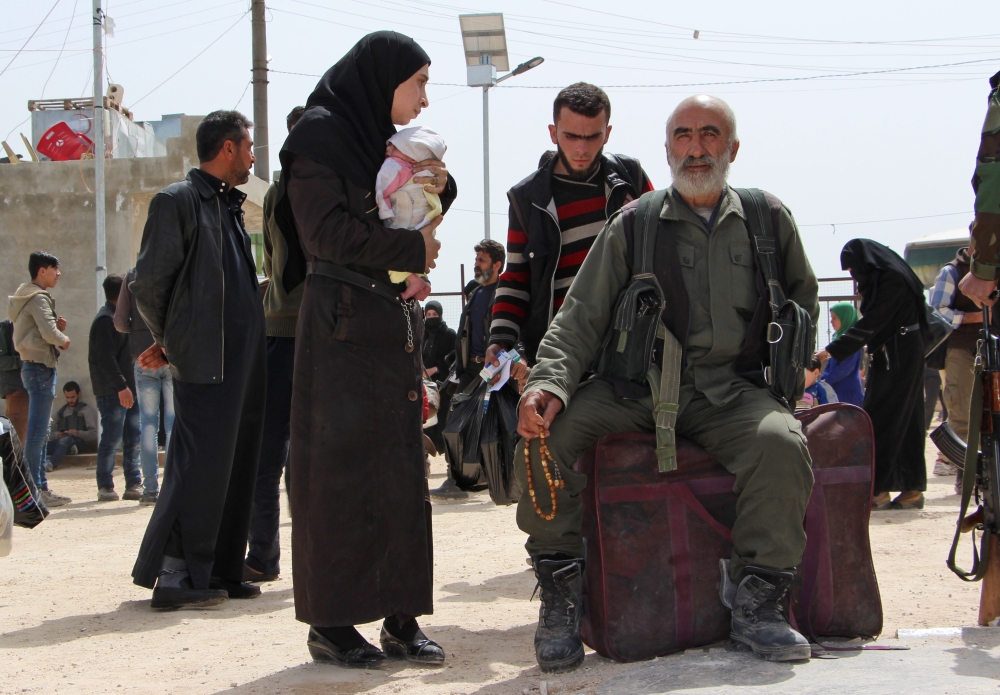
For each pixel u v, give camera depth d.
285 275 3.74
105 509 8.80
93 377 9.19
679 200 3.38
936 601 4.18
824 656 3.09
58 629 4.18
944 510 7.03
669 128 3.38
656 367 3.26
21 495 4.13
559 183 4.19
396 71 3.48
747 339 3.31
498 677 3.19
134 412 9.41
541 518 3.16
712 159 3.29
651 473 3.20
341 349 3.31
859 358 7.73
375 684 3.17
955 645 3.28
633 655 3.14
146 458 8.94
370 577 3.29
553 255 4.16
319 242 3.27
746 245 3.35
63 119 16.88
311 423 3.31
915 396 6.89
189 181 4.70
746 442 3.11
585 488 3.27
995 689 2.65
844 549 3.35
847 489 3.37
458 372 8.40
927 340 6.91
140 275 4.48
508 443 4.39
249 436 4.80
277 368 5.23
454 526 7.11
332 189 3.29
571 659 3.11
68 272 13.85
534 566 3.25
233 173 4.83
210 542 4.59
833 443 3.38
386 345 3.37
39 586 5.16
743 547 3.11
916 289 6.82
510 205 4.23
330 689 3.13
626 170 4.22
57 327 9.16
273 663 3.52
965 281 3.43
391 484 3.35
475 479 4.76
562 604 3.19
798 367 3.29
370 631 4.02
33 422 9.03
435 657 3.38
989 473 3.51
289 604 4.62
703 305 3.29
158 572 4.53
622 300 3.28
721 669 2.93
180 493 4.55
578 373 3.26
